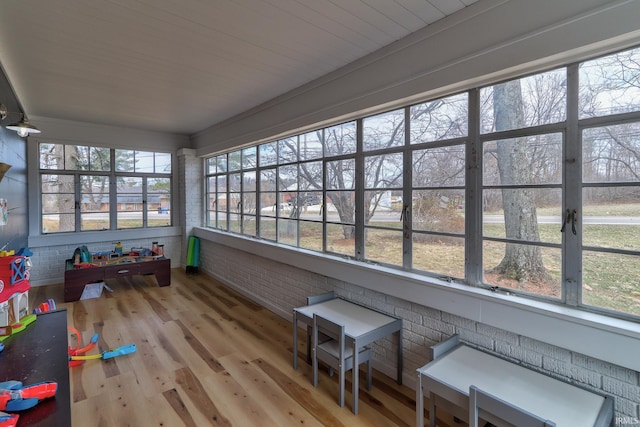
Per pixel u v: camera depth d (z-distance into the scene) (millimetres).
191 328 3441
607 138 1562
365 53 2535
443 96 2184
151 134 5676
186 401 2229
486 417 1515
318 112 3035
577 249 1663
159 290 4777
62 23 2080
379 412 2131
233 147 4641
